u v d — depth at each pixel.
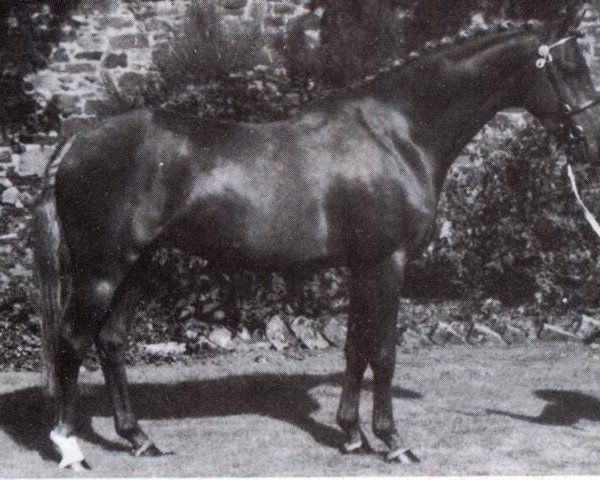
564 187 9.56
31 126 10.96
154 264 8.54
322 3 10.88
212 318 8.62
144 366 7.77
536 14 11.11
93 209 4.91
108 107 10.17
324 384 7.00
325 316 8.88
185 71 9.48
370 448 5.28
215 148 5.00
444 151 5.20
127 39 11.03
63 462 4.96
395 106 5.15
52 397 5.07
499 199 9.66
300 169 5.01
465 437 5.57
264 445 5.41
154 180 4.92
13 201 10.89
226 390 6.79
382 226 5.00
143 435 5.25
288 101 8.95
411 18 10.99
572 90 5.16
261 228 4.97
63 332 4.95
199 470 4.93
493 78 5.18
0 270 9.76
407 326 8.83
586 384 6.98
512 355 8.09
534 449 5.35
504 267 9.64
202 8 10.22
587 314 9.34
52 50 10.99
